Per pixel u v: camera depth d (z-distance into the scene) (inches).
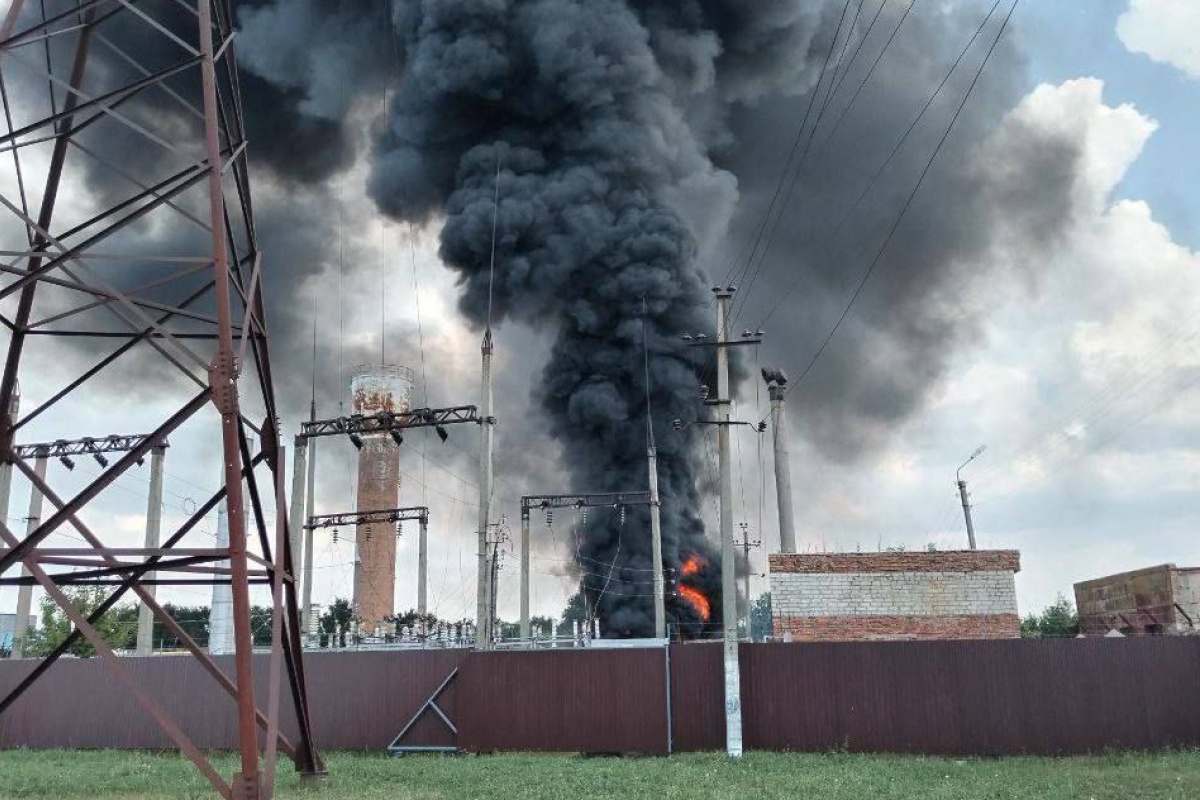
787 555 1000.9
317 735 922.7
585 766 741.9
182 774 708.7
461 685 906.7
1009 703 826.2
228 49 504.7
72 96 499.5
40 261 488.4
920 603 986.1
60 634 1893.5
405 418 1323.8
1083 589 1245.7
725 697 861.2
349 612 2375.7
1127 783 603.8
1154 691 815.1
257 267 505.7
